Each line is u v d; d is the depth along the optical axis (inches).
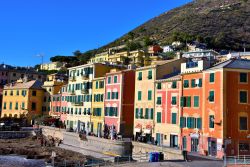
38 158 3075.8
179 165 1990.7
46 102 5300.2
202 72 2657.5
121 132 3474.4
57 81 5226.4
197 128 2650.1
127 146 2876.5
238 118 2468.0
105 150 3021.7
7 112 5585.6
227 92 2466.8
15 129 4522.6
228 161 2121.1
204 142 2571.4
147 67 3248.0
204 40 7593.5
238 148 2438.5
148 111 3193.9
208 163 2080.5
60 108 4854.8
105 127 3703.3
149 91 3208.7
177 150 2329.0
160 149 2507.4
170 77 3078.2
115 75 3649.1
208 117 2564.0
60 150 3447.3
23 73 7180.1
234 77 2496.3
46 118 4795.8
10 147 3585.1
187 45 7204.7
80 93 4306.1
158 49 7258.9
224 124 2429.9
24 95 5324.8
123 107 3518.7
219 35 7839.6
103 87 3846.0
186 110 2775.6
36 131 4411.9
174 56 6215.6
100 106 3865.7
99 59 7770.7
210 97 2559.1
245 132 2465.6
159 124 3046.3
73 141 3570.4
